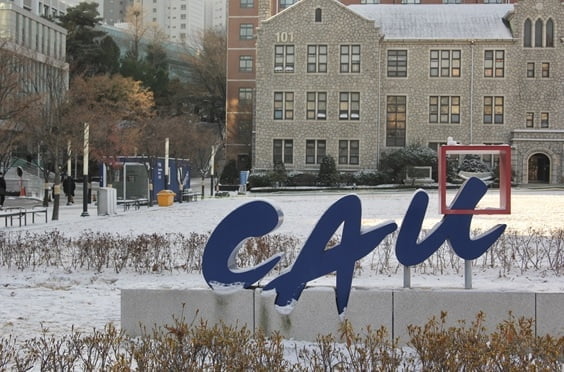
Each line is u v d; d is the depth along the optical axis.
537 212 31.72
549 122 62.31
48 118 34.50
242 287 9.98
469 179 10.40
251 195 55.59
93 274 15.26
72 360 7.54
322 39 62.00
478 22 64.31
